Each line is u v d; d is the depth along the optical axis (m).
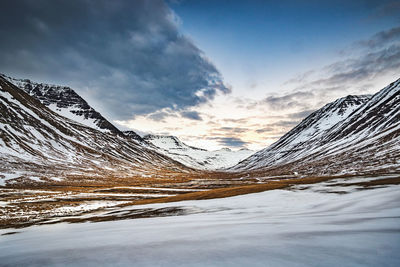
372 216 17.14
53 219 37.91
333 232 11.88
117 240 13.95
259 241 10.83
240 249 9.62
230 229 15.22
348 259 7.62
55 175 115.12
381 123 176.00
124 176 152.38
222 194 54.09
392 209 20.66
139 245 11.77
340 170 110.56
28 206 52.00
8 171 102.06
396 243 9.11
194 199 52.69
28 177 101.25
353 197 32.50
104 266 8.62
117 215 37.41
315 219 17.83
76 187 95.12
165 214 34.69
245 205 36.28
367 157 121.62
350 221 15.47
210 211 33.81
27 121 172.38
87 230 22.86
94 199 66.56
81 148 188.38
